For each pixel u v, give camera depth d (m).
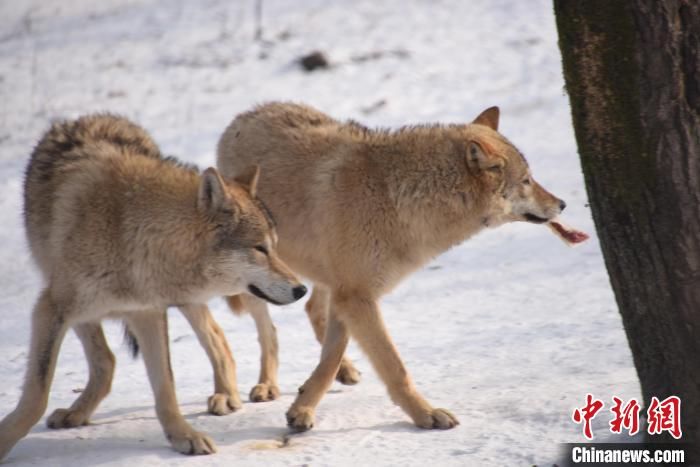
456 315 15.09
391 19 34.94
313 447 9.14
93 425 10.35
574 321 13.98
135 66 31.25
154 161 9.73
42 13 37.06
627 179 7.93
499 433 9.22
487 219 10.65
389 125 26.78
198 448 9.07
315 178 10.72
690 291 7.85
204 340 10.88
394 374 9.90
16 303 16.97
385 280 10.38
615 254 8.17
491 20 34.59
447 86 29.80
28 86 29.70
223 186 9.20
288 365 12.96
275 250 9.87
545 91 29.33
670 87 7.70
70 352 14.04
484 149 10.27
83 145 9.96
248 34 33.66
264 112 11.99
